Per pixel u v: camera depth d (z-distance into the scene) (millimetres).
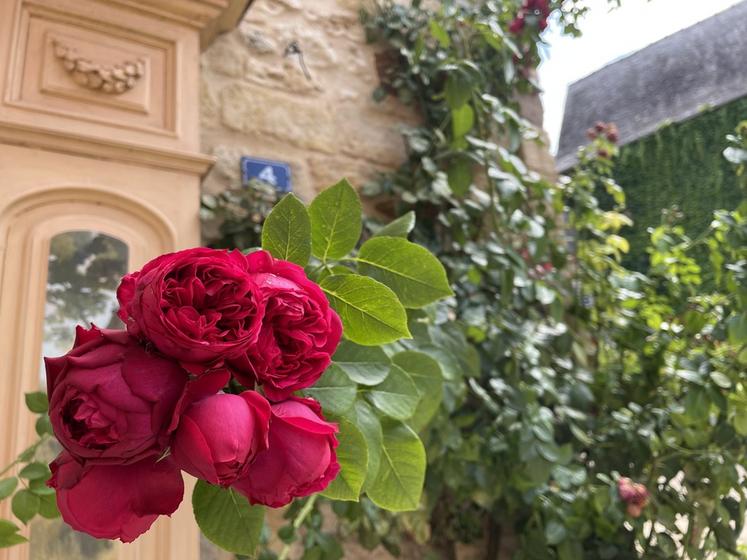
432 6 2668
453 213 2188
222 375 437
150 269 472
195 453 399
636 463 2061
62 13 1523
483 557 2062
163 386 412
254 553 588
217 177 2014
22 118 1395
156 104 1584
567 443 2020
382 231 988
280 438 451
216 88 2107
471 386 1904
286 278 549
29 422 1226
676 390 2121
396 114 2467
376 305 695
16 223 1323
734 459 1927
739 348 1964
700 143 6207
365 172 2318
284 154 2172
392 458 865
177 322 421
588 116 7992
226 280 458
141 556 1255
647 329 2266
